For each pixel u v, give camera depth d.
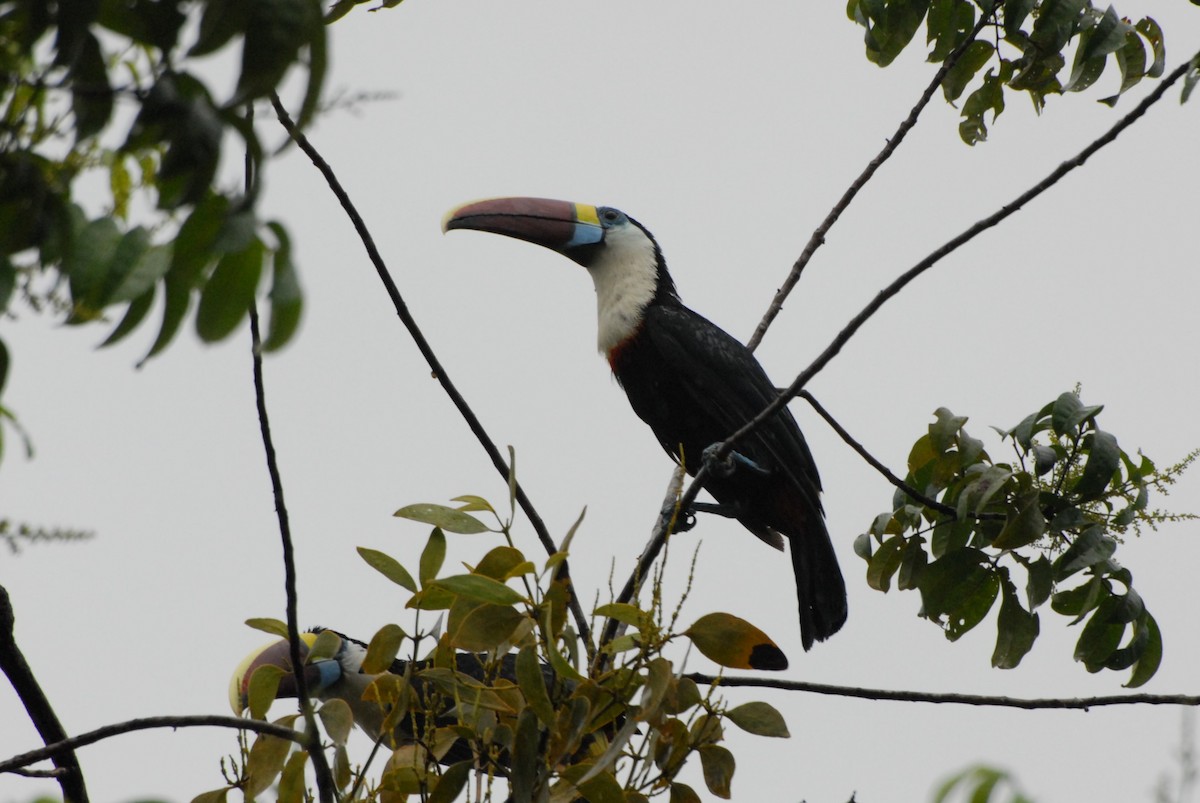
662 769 8.28
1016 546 11.16
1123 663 11.52
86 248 4.79
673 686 7.99
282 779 8.43
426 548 8.52
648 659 7.94
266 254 4.27
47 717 8.89
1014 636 11.77
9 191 4.69
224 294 4.26
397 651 8.75
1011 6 12.76
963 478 11.62
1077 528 11.34
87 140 4.57
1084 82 12.70
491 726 8.48
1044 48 12.91
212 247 4.22
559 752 7.91
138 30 4.41
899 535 11.90
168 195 4.41
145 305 4.62
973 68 13.66
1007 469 11.52
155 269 4.66
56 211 4.74
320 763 8.43
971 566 11.78
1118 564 11.44
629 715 8.05
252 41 4.18
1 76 4.57
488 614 8.05
